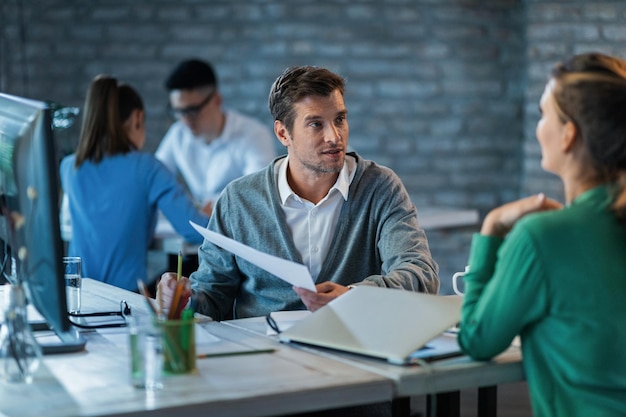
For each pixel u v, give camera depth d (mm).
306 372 1934
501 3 6395
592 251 1930
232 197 2867
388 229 2760
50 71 6398
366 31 6398
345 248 2789
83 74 6414
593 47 6094
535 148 6398
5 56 6332
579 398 1936
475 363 1998
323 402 1830
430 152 6488
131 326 1846
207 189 5648
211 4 6414
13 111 2191
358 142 6469
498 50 6430
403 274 2557
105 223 4020
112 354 2131
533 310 1943
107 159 4012
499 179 6508
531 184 6422
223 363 2020
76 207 4055
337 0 6383
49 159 1981
